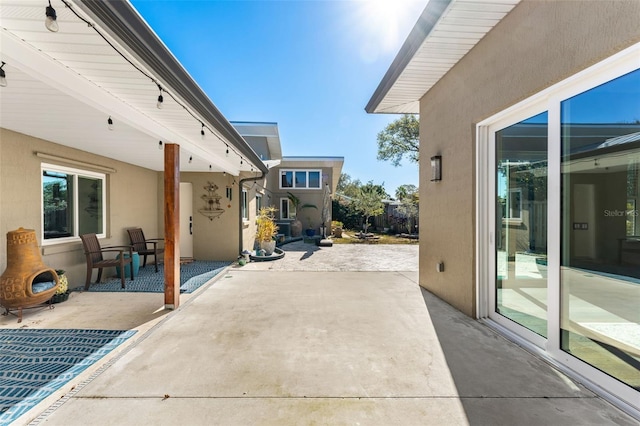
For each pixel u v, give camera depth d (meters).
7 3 1.81
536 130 2.98
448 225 4.45
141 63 2.41
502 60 3.18
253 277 6.31
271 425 1.93
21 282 3.71
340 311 4.12
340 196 22.30
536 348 2.91
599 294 2.32
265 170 8.15
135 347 3.01
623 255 2.17
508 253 3.46
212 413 2.03
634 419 1.96
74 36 2.17
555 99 2.63
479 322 3.71
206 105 3.62
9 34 2.14
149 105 3.49
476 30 3.36
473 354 2.87
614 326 2.23
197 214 8.24
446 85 4.45
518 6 2.92
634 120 2.07
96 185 6.03
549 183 2.70
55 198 5.07
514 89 3.00
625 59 2.07
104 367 2.62
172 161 4.33
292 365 2.66
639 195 2.08
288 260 8.63
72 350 2.94
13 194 4.27
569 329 2.55
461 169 4.06
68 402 2.14
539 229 2.96
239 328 3.50
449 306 4.35
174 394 2.24
